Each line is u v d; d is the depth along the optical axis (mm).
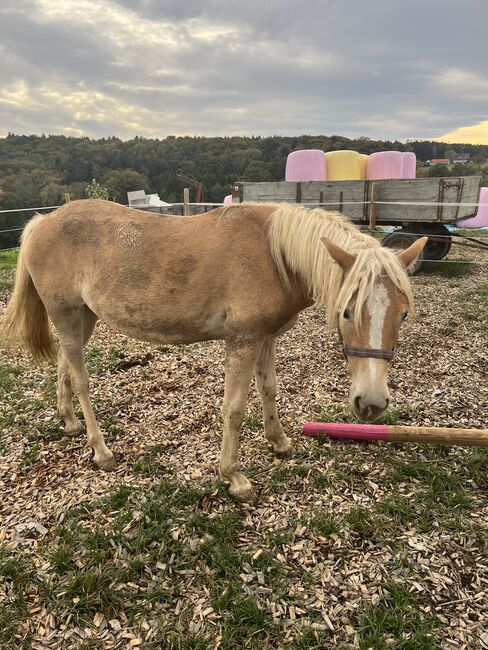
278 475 2889
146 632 1923
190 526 2486
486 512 2557
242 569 2215
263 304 2473
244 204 2701
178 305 2572
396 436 3033
